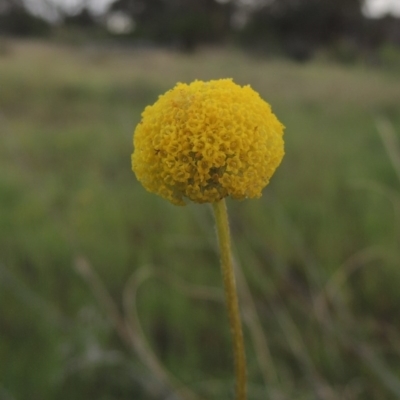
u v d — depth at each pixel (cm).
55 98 1666
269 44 3244
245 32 3694
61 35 3088
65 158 975
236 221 578
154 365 361
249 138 184
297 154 951
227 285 195
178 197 190
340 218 664
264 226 627
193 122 183
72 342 416
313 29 3791
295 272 546
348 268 528
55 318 446
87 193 763
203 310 508
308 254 551
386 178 762
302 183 795
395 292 507
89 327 416
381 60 2388
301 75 1942
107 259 577
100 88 1822
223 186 183
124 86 1859
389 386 362
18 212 704
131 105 1529
